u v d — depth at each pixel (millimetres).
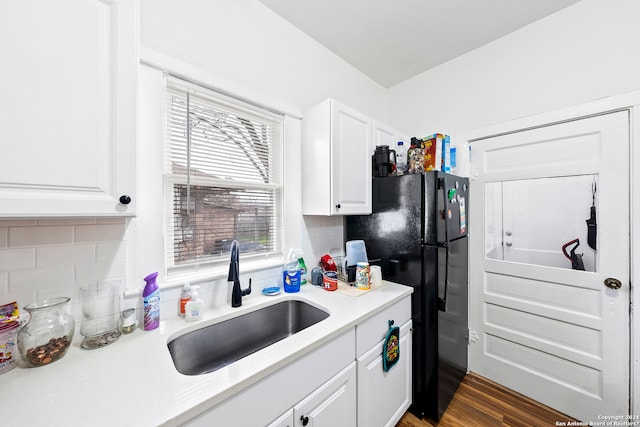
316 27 1756
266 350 872
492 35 1847
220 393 674
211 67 1312
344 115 1587
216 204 1360
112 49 761
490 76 1918
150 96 1089
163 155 1148
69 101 694
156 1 1140
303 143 1686
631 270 1402
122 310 1021
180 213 1232
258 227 1545
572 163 1597
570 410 1597
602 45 1471
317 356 969
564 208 1639
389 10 1616
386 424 1351
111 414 594
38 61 651
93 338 915
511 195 1856
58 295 903
